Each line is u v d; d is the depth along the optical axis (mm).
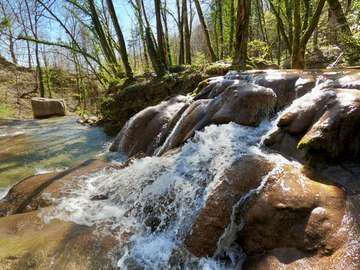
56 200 4656
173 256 3299
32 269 3203
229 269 3076
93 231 3760
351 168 3447
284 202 3074
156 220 3848
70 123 11633
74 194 4805
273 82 5113
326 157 3559
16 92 20938
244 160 3773
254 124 4648
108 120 9750
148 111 6660
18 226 4035
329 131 3494
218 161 3986
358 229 2684
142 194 4227
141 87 8672
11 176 6324
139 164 4938
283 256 2809
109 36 12516
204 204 3479
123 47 9922
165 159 4703
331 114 3646
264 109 4723
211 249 3223
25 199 4875
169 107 6590
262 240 3053
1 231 3936
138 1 11430
